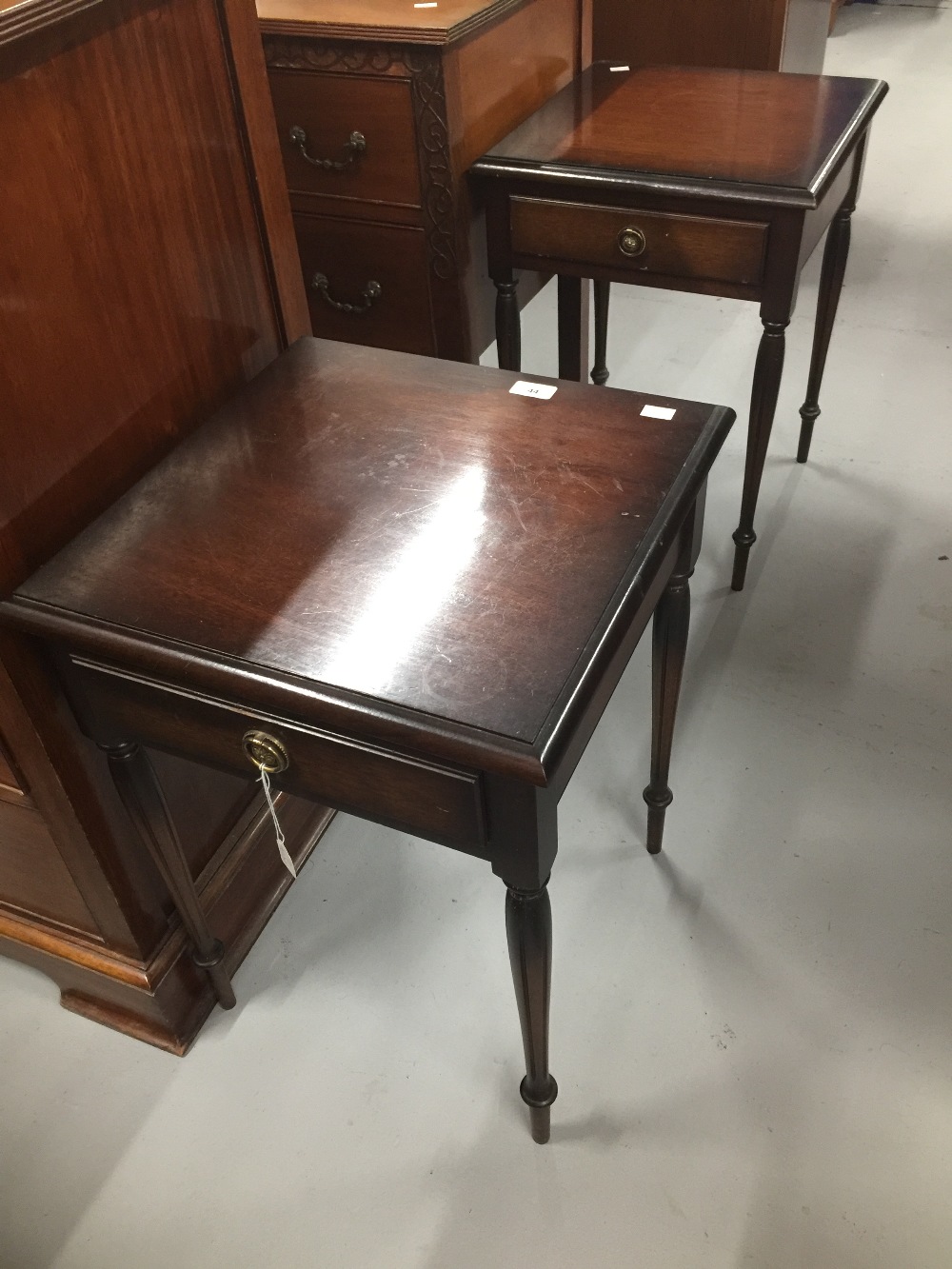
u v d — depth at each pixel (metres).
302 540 0.96
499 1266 1.12
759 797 1.55
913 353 2.43
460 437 1.07
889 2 4.43
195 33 0.99
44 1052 1.33
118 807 1.14
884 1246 1.11
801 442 2.11
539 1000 1.01
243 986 1.38
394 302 1.81
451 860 1.51
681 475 1.01
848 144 1.56
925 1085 1.23
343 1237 1.15
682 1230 1.14
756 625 1.82
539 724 0.79
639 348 2.52
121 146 0.95
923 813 1.52
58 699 1.01
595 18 2.51
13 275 0.87
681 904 1.43
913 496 2.06
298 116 1.64
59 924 1.28
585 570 0.91
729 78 1.80
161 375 1.07
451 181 1.60
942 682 1.71
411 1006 1.35
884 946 1.37
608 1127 1.22
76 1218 1.18
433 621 0.87
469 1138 1.22
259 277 1.18
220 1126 1.25
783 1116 1.22
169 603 0.91
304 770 0.91
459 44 1.51
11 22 0.79
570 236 1.59
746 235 1.47
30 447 0.93
